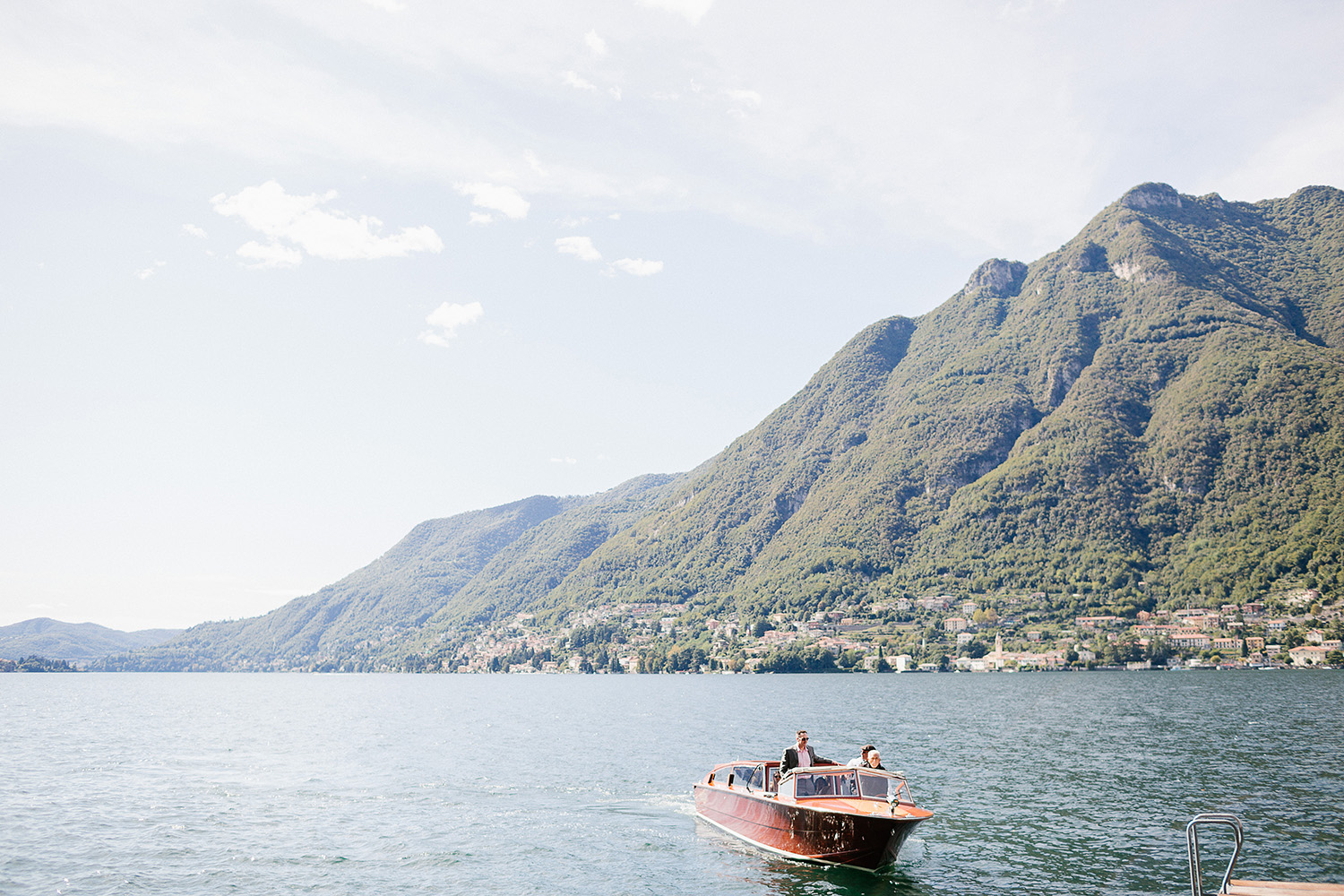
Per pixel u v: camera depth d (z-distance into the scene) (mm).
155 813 45438
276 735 89438
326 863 35312
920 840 37875
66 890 32000
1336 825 39219
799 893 31203
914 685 199000
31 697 192875
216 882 32812
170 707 149125
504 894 31219
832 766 36375
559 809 46094
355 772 59719
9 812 45656
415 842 38688
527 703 155125
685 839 39250
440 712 128875
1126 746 69062
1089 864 33938
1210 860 34062
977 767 58688
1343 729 79500
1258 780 51688
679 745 76062
